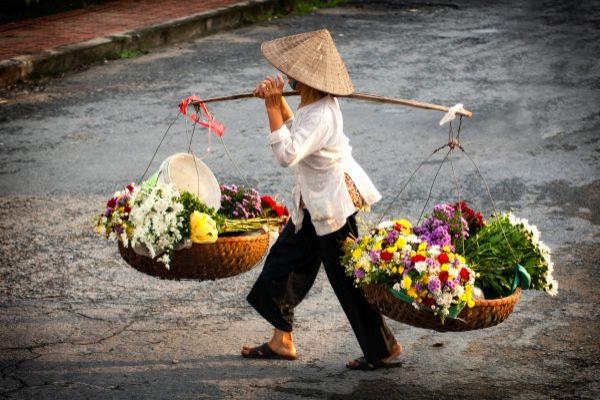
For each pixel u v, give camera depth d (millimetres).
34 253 10391
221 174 13352
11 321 8664
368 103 17453
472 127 15867
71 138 15133
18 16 24609
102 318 8781
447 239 7223
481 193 12602
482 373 7738
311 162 7297
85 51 20578
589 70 20281
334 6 28891
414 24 25891
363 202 7512
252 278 9852
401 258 6797
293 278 7738
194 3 26844
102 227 7695
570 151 14539
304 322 8797
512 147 14734
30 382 7496
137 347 8195
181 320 8789
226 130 15641
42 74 19453
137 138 15148
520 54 21984
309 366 7895
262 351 7996
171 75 19609
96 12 25422
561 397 7305
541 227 11328
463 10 28297
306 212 7512
